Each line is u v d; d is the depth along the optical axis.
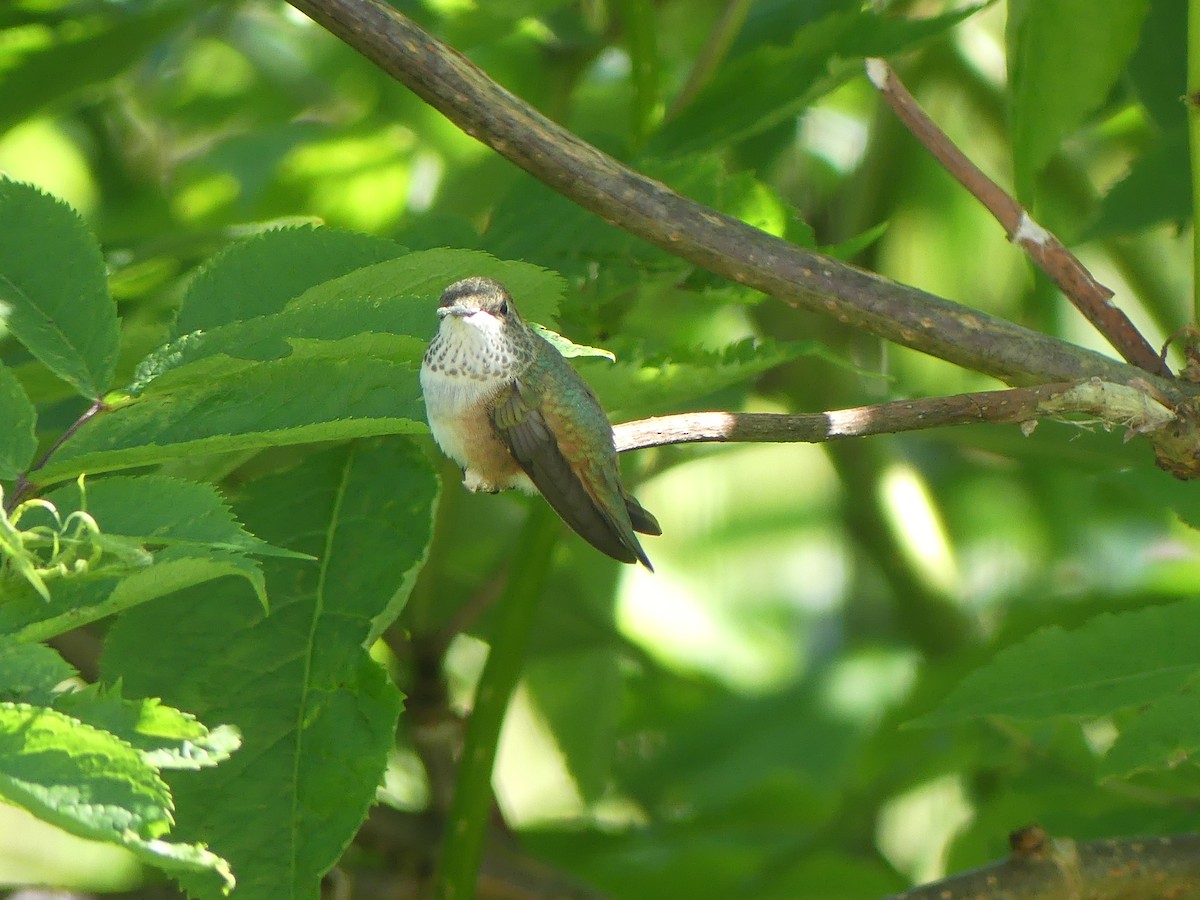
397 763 10.65
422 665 8.91
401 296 5.10
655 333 11.80
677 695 13.05
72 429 4.88
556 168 5.60
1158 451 5.73
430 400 6.45
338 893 7.80
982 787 10.94
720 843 10.86
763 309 11.52
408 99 13.01
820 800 12.23
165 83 14.12
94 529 4.27
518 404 6.43
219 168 12.73
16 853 12.12
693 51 13.03
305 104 14.09
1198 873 6.58
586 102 12.53
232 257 5.45
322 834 5.08
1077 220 12.19
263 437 4.77
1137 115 12.55
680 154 7.68
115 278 8.31
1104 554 14.05
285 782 5.20
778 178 13.01
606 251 7.27
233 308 5.39
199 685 5.42
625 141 8.16
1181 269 12.66
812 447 14.87
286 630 5.57
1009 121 7.14
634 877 10.59
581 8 11.28
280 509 5.93
